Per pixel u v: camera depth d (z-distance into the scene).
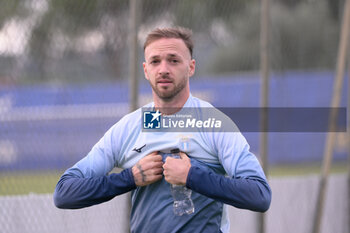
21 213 10.31
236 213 12.14
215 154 6.09
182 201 5.98
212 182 5.59
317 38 14.26
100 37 10.96
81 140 10.73
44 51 10.68
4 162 10.45
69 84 10.83
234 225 12.12
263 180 5.77
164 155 6.09
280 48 13.51
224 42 12.42
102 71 11.04
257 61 12.59
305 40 14.12
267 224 13.09
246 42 12.62
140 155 6.18
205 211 6.03
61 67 10.83
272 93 13.70
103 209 10.48
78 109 10.82
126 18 11.04
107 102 10.96
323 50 14.27
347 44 13.12
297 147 22.61
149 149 6.14
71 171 6.20
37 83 10.66
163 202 6.04
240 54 12.63
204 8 11.91
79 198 5.91
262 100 11.39
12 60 10.52
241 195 5.56
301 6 15.06
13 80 10.53
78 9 10.77
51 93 10.73
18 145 10.49
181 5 11.53
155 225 6.07
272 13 13.21
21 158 10.57
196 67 12.40
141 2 10.91
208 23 12.02
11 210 10.29
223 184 5.57
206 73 13.35
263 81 11.39
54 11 10.61
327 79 22.53
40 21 10.55
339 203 13.80
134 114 6.43
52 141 10.60
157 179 5.91
